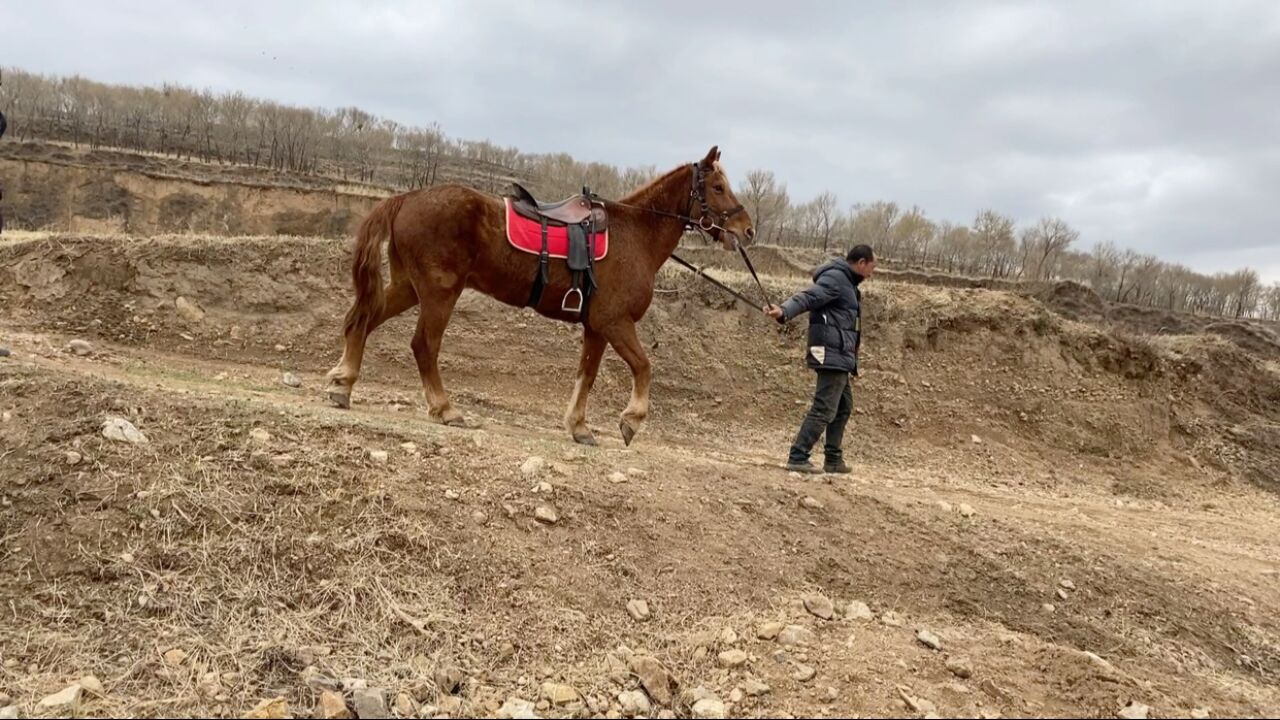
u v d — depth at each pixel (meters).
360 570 3.99
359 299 6.79
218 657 3.47
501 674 3.68
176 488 4.15
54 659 3.34
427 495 4.59
